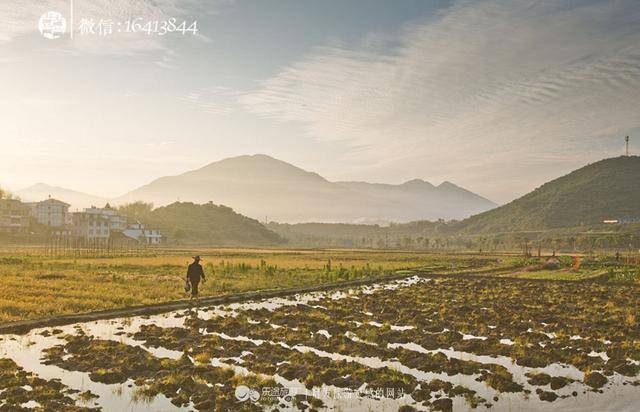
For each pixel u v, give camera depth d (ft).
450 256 435.53
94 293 111.96
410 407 45.11
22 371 53.57
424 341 71.05
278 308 100.83
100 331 75.10
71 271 174.29
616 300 118.62
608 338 74.79
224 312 94.17
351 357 62.54
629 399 48.26
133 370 54.80
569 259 273.33
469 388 51.29
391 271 214.69
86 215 597.52
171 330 73.97
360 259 354.74
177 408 44.78
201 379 52.37
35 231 586.86
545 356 63.05
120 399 46.73
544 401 47.62
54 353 61.26
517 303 112.88
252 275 176.24
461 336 74.59
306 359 60.08
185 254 380.99
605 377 54.54
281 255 408.67
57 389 48.70
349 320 87.66
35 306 92.27
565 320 89.66
